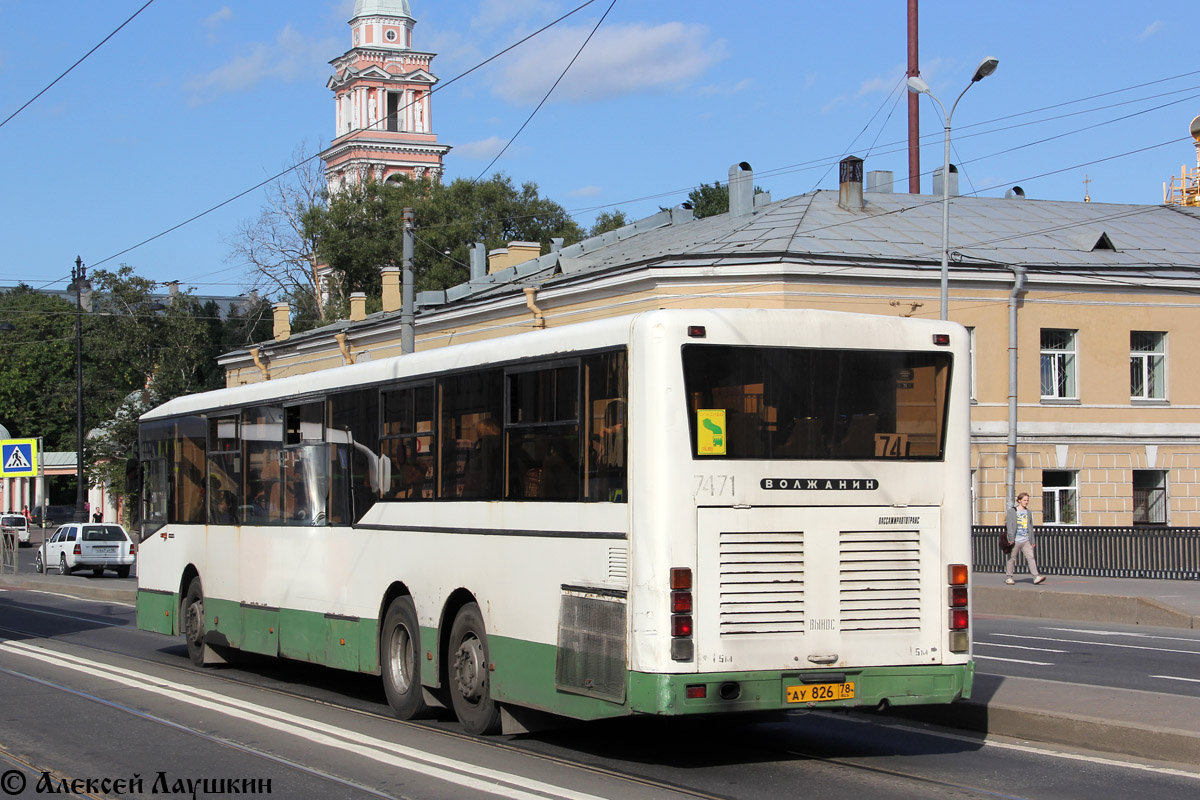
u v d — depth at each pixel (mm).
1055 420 33406
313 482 13211
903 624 9047
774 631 8664
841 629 8859
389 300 48281
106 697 12703
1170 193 48000
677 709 8336
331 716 11578
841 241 32969
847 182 36312
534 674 9531
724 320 8789
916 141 42625
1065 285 33500
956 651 9156
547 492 9539
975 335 32656
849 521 8961
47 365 87375
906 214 36844
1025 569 28156
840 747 9875
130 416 58906
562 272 37844
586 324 9336
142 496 17844
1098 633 18938
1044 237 36250
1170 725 9344
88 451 63812
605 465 8945
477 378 10516
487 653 10164
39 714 11578
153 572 17312
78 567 40344
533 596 9609
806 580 8781
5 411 86062
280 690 13570
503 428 10125
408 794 8188
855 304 31047
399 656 11523
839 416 9047
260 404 14492
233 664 15930
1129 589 23359
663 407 8562
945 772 8812
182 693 13039
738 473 8672
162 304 65062
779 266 30125
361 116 78562
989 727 10266
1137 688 12555
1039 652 16062
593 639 8891
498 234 66250
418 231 63812
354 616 12250
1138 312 34250
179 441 16719
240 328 77812
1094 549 26750
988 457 32750
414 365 11492
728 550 8609
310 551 13172
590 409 9141
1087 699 10695
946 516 9258
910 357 9328
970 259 32812
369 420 12211
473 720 10406
